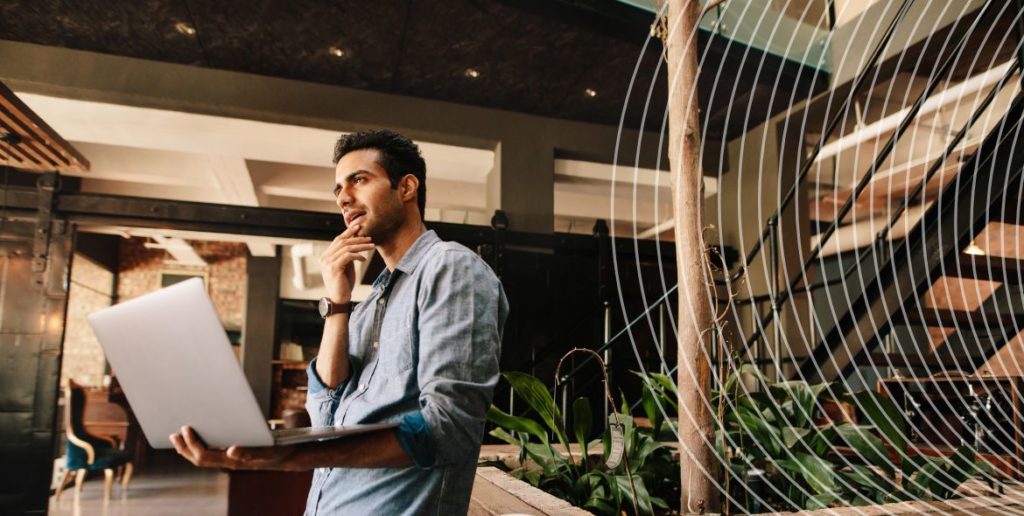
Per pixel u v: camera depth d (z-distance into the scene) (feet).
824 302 20.63
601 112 19.21
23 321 15.30
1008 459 9.46
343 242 3.67
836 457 6.88
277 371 33.06
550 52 15.65
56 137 13.85
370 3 13.64
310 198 26.89
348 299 3.78
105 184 25.80
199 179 23.49
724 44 15.38
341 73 16.79
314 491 3.48
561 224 29.58
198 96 16.19
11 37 14.97
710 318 5.78
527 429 6.67
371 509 3.12
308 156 19.54
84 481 21.74
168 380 2.66
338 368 3.68
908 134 19.89
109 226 16.07
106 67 15.61
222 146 18.81
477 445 3.34
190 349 2.58
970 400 10.60
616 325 18.98
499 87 17.58
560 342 18.39
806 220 19.29
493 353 3.13
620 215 27.07
